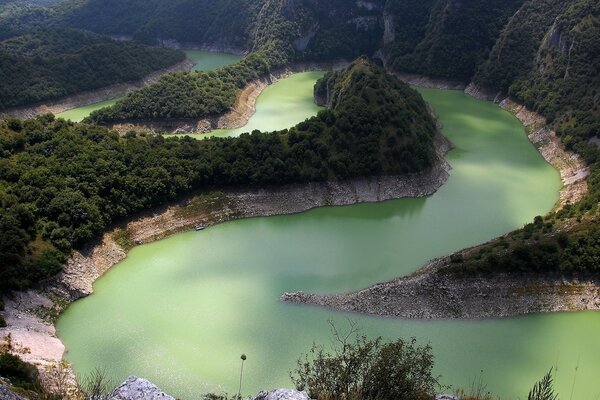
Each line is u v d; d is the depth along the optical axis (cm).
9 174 7944
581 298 7131
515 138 13212
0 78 14500
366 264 8056
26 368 5028
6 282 6625
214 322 6806
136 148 9488
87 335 6562
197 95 14000
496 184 10750
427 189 10325
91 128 9844
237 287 7488
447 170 11175
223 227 9044
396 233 8950
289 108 15100
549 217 8650
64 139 9038
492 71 16362
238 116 14050
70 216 7800
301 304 7119
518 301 7056
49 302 6900
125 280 7619
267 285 7544
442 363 6172
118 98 16288
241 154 9881
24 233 7188
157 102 13600
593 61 13462
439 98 16450
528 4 17012
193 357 6222
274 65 18438
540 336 6656
